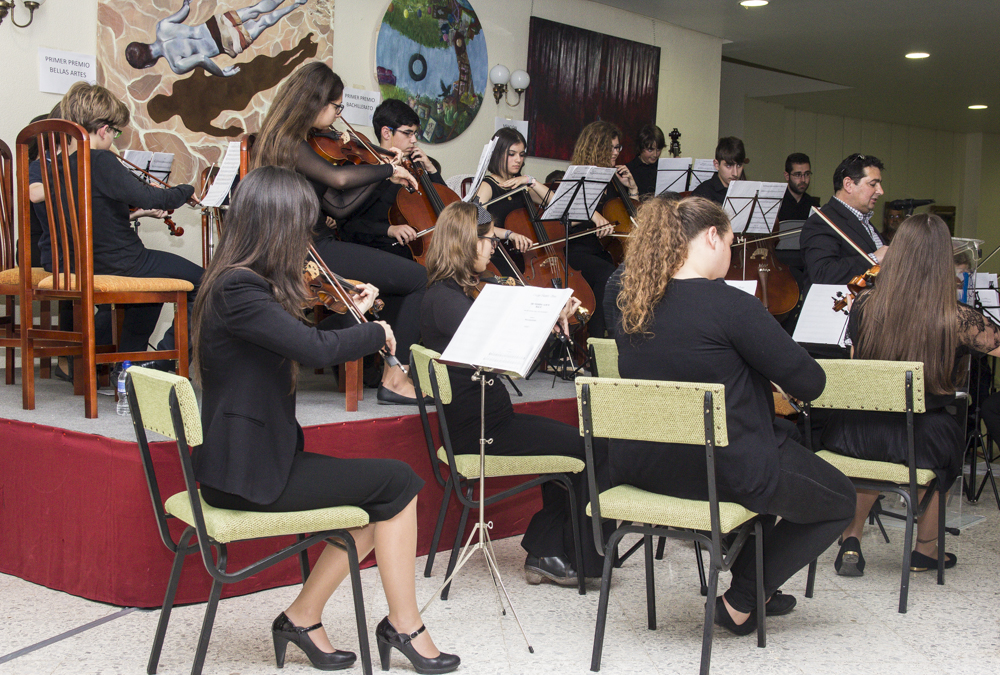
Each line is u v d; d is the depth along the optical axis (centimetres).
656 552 283
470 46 550
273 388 179
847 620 233
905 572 238
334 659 197
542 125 597
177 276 303
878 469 245
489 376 223
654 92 662
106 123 288
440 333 252
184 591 233
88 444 230
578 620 230
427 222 356
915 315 245
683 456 194
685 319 193
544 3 588
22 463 247
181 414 166
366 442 264
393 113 360
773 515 209
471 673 197
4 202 317
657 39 664
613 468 210
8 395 305
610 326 279
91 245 259
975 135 1264
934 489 253
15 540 250
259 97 456
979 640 221
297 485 181
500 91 565
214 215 352
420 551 280
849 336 267
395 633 195
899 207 366
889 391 229
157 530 227
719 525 185
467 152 562
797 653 211
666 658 207
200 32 431
